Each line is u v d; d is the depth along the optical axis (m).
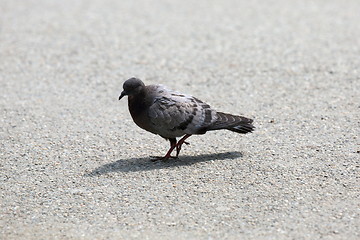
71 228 9.72
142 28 25.48
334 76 18.48
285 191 10.84
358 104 15.77
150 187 11.19
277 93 17.16
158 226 9.70
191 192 10.93
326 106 15.77
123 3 30.89
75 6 30.19
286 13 27.84
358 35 23.44
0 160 12.72
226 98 16.91
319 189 10.88
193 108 12.27
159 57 21.31
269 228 9.52
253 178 11.45
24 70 20.06
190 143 13.58
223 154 12.79
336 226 9.52
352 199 10.42
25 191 11.19
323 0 30.66
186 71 19.66
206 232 9.47
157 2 31.08
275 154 12.63
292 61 20.33
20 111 16.03
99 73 19.64
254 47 22.27
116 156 12.89
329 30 24.42
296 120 14.80
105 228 9.69
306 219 9.77
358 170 11.66
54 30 25.31
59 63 20.78
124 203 10.57
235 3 30.45
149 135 14.19
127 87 12.14
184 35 24.25
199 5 30.08
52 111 16.03
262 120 14.94
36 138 14.01
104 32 24.91
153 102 12.20
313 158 12.34
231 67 19.92
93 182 11.50
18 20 27.16
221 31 24.75
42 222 9.95
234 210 10.18
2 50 22.41
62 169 12.21
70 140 13.85
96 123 15.05
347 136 13.53
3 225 9.88
